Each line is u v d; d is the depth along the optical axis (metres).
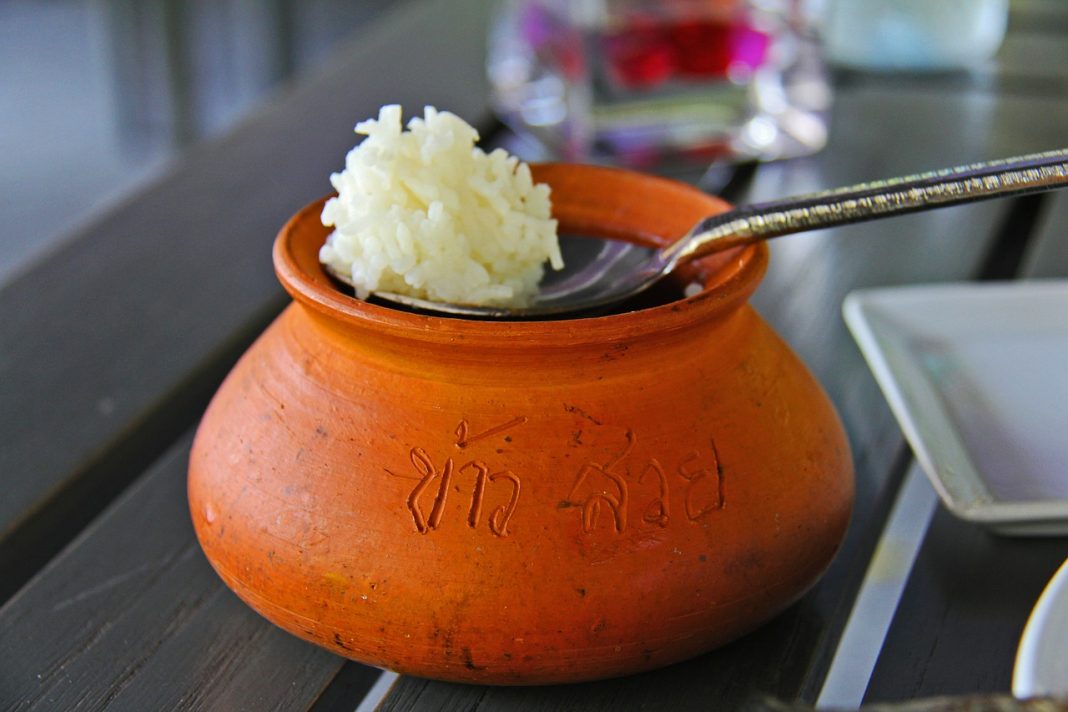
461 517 0.38
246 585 0.40
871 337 0.51
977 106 0.83
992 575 0.44
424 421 0.38
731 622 0.39
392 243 0.40
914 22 0.87
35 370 0.54
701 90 0.76
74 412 0.52
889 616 0.43
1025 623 0.42
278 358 0.41
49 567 0.44
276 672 0.41
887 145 0.77
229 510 0.40
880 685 0.40
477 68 0.89
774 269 0.62
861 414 0.52
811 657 0.41
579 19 0.74
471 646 0.38
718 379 0.40
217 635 0.42
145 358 0.55
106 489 0.50
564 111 0.79
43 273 0.60
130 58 1.83
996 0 0.88
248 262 0.62
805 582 0.40
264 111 0.81
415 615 0.38
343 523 0.38
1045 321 0.54
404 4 2.37
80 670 0.41
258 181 0.71
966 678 0.40
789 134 0.78
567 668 0.38
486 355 0.38
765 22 0.76
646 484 0.38
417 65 0.90
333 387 0.39
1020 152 0.75
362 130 0.41
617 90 0.76
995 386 0.51
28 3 2.40
